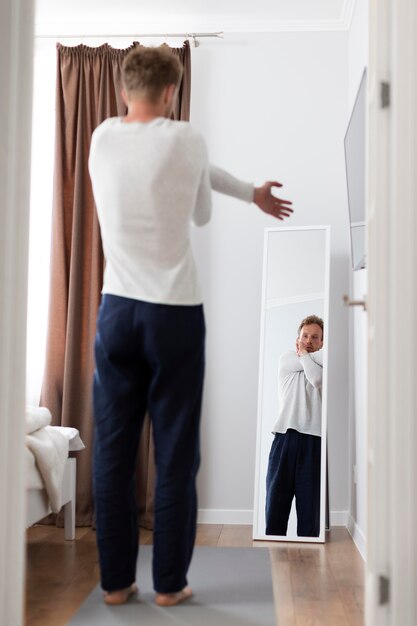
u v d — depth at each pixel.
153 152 2.46
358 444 4.05
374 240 2.08
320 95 4.66
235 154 4.66
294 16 4.61
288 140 4.65
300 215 4.62
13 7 2.07
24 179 2.10
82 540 3.90
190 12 4.58
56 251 4.51
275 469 4.23
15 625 2.03
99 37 4.69
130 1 4.44
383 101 2.10
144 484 4.38
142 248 2.51
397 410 2.04
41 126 4.71
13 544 2.04
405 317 2.04
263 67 4.69
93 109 4.59
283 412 4.30
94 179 2.55
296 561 3.48
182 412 2.54
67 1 4.42
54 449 3.50
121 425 2.56
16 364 2.07
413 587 2.01
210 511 4.52
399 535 2.02
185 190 2.49
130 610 2.52
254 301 4.60
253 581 2.98
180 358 2.52
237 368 4.59
